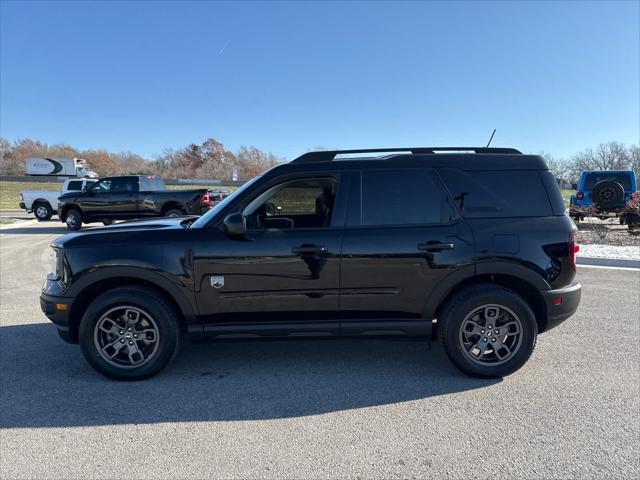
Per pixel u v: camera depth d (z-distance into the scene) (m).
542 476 2.49
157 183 16.12
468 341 3.76
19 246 11.96
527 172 3.79
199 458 2.69
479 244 3.63
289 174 3.77
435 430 2.97
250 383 3.71
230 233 3.52
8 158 80.19
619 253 9.33
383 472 2.54
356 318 3.73
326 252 3.62
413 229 3.66
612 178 15.33
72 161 48.84
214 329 3.71
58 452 2.77
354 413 3.21
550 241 3.66
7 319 5.50
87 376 3.86
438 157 3.79
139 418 3.17
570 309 3.75
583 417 3.10
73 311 3.70
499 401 3.35
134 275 3.62
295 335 3.75
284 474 2.54
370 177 3.74
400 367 4.02
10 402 3.40
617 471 2.52
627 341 4.54
